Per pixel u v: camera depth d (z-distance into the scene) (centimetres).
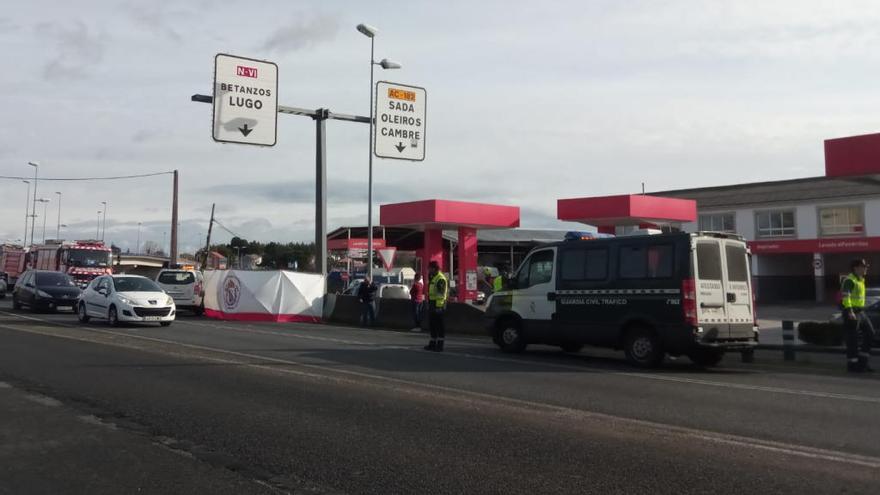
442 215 2967
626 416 812
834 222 4147
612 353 1517
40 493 536
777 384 1073
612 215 2870
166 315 2045
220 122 2027
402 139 2312
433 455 637
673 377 1138
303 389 962
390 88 2295
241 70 2067
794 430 746
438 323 1503
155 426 745
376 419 781
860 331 1413
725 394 970
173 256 4638
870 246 3975
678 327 1202
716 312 1223
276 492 539
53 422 759
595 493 535
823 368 1320
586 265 1348
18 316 2436
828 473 589
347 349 1491
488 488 546
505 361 1325
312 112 2408
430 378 1082
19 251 4341
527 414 815
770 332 2169
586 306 1338
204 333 1842
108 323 2114
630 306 1268
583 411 839
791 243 4278
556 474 582
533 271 1446
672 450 658
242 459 625
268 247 10150
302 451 650
